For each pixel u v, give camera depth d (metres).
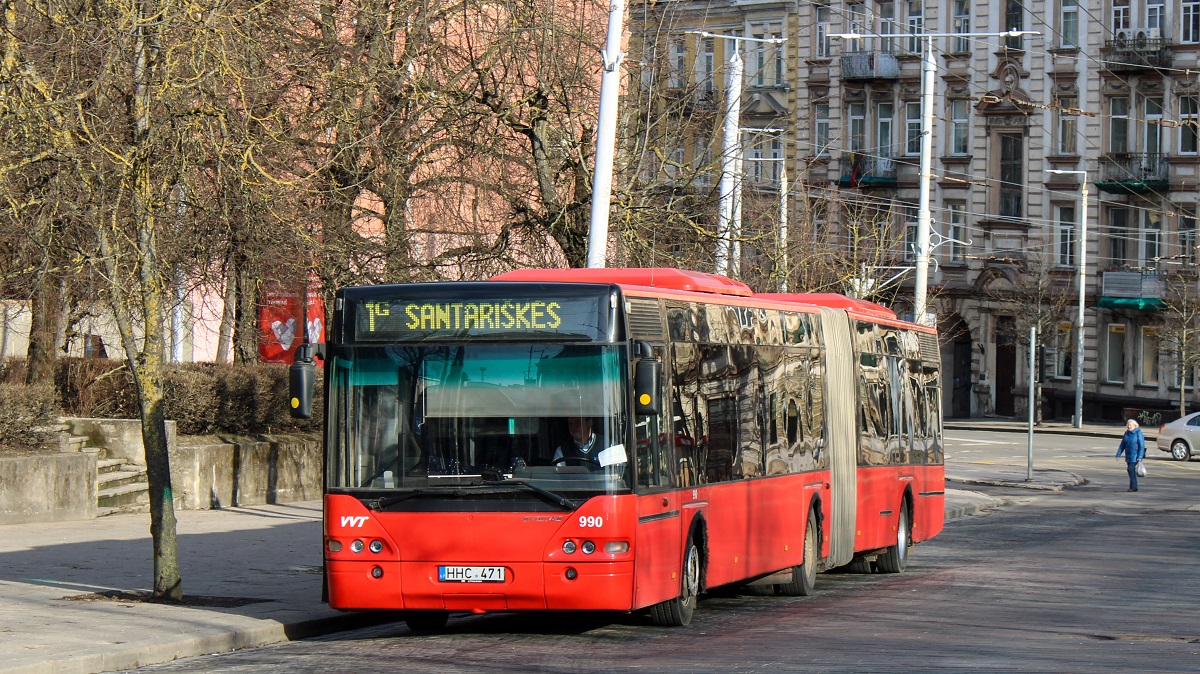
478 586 15.95
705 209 31.27
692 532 17.98
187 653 15.52
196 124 18.50
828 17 87.88
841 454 24.36
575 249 28.77
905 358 29.09
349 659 15.12
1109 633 17.27
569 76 29.02
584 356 16.20
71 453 29.19
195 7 18.38
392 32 29.44
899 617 19.11
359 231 32.53
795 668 14.02
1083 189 78.25
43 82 18.41
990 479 52.34
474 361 16.28
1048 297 81.88
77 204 18.78
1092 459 63.00
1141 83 79.69
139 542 25.52
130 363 18.84
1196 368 78.81
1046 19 82.38
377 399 16.34
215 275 29.53
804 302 24.72
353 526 16.14
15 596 18.70
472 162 30.67
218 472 33.00
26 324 38.38
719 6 88.94
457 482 16.09
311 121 27.73
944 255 86.94
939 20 86.00
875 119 87.50
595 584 15.86
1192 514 41.72
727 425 19.36
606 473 15.98
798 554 21.98
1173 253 79.38
